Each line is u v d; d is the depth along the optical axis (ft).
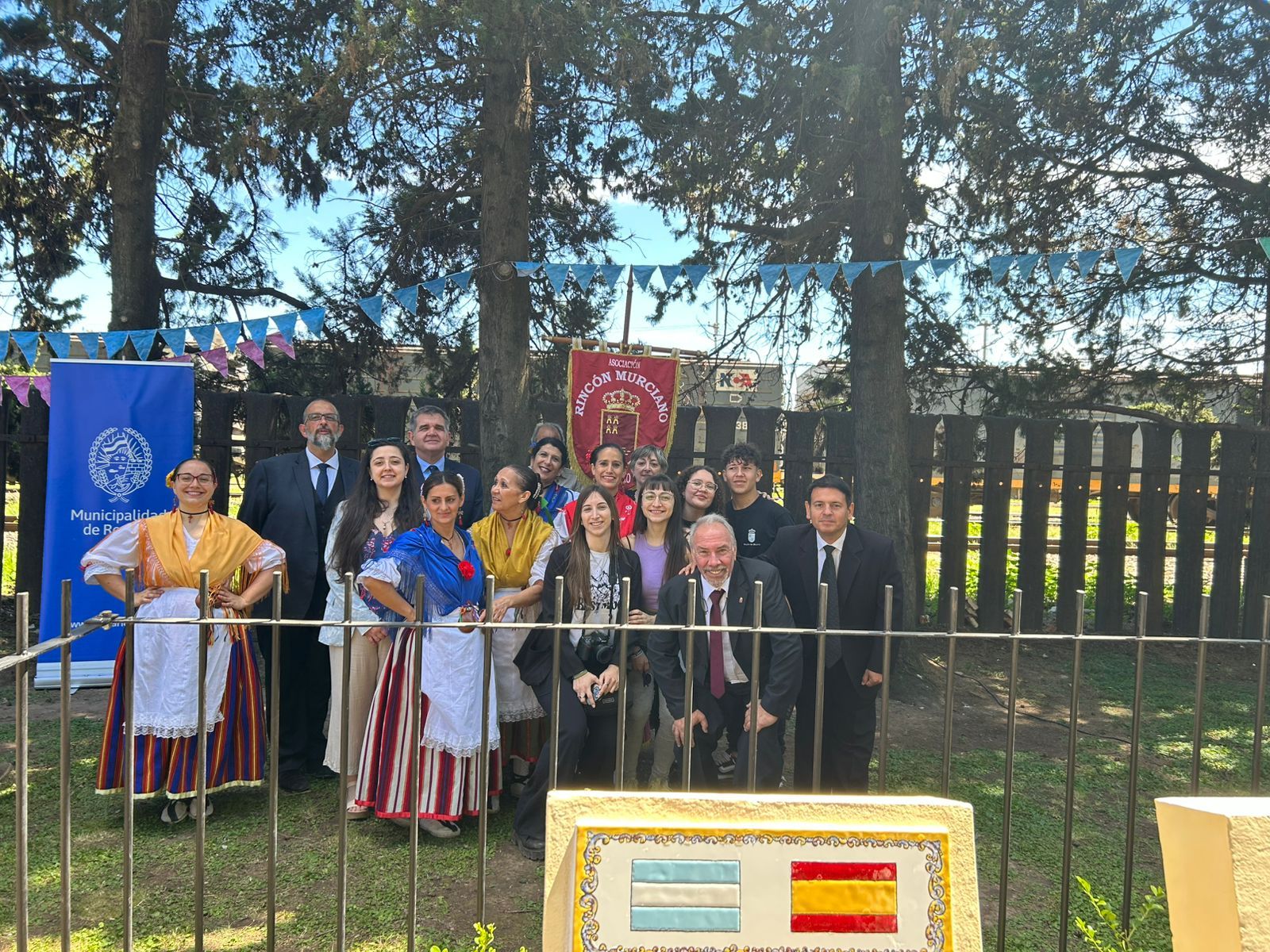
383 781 12.75
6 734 17.07
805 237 22.91
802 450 25.32
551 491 16.76
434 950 8.52
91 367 18.10
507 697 13.78
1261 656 8.99
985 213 26.32
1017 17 23.11
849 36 21.77
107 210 29.17
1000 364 29.07
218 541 13.26
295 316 18.26
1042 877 12.05
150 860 11.94
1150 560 26.89
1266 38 24.85
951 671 8.81
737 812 7.03
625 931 6.68
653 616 13.15
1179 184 27.43
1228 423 28.63
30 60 26.73
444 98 25.40
